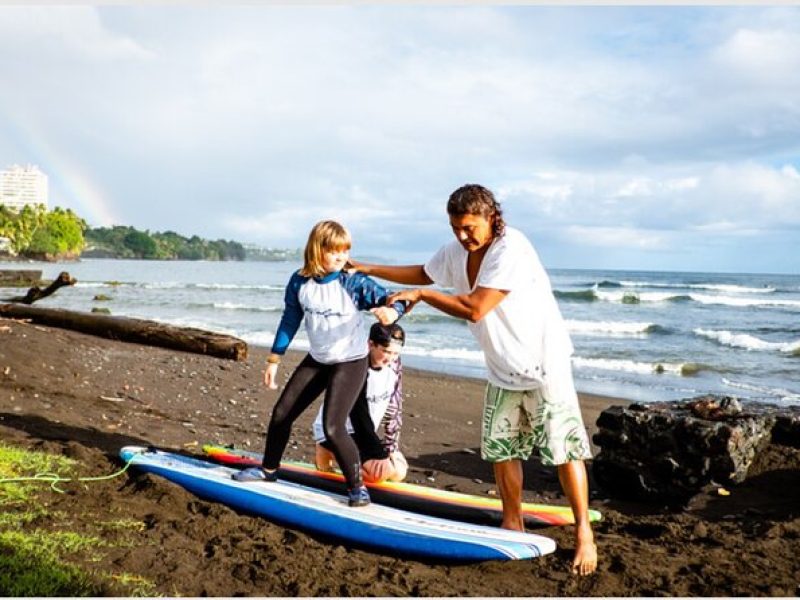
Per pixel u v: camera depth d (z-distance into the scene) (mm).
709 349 18547
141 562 3562
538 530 4547
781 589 3566
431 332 21906
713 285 53594
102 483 4766
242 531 4172
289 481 5125
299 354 15188
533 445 4273
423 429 8258
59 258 134750
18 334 10367
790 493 5309
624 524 4703
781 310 30891
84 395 7855
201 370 10617
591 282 60562
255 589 3400
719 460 5422
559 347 3971
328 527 4191
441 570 3840
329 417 4434
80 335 12680
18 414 6500
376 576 3666
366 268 4641
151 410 7656
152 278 64688
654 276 87500
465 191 3854
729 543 4242
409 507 4789
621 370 15188
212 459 5668
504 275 3828
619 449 5812
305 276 4586
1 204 117750
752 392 12672
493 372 4133
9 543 3547
